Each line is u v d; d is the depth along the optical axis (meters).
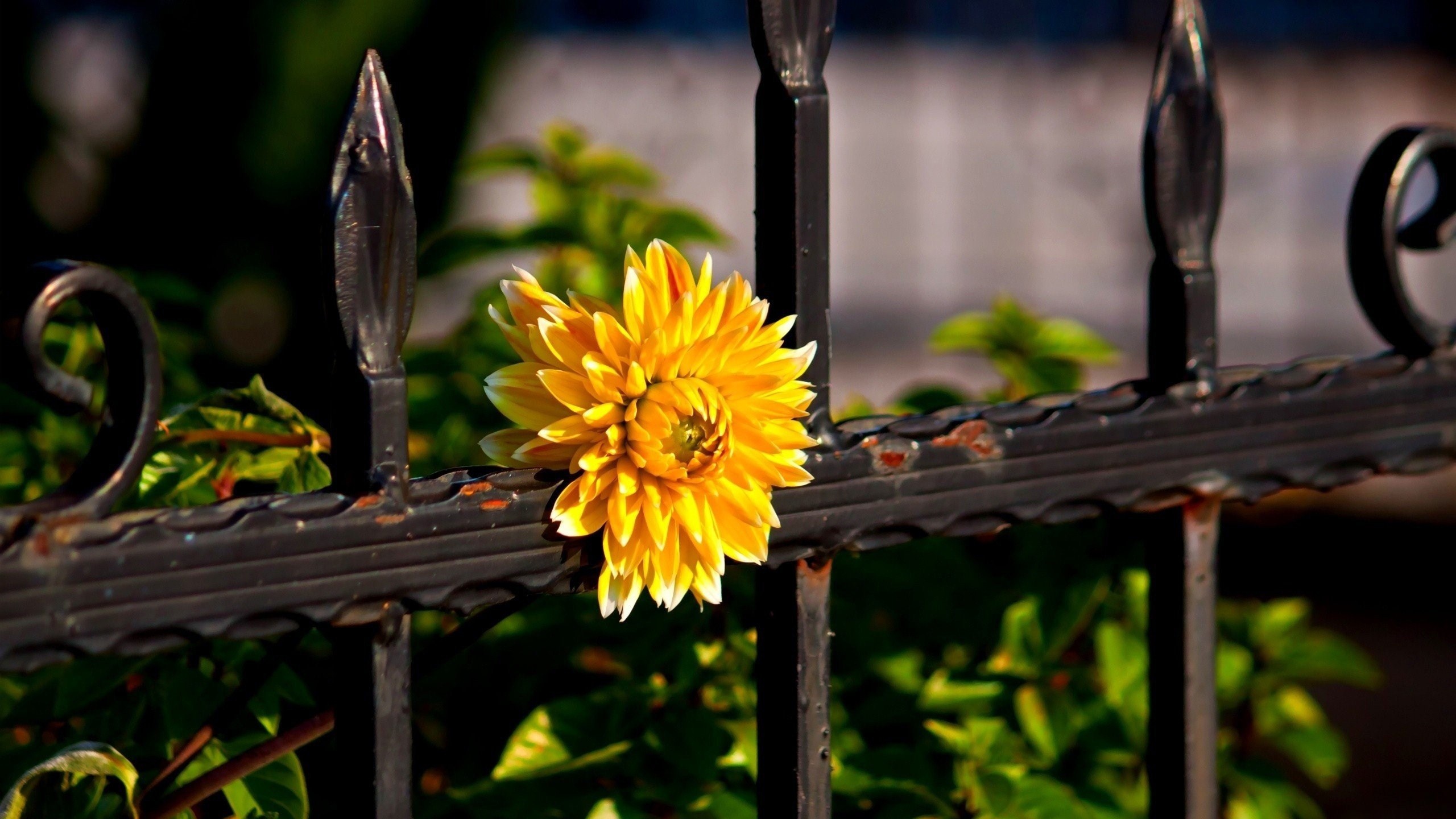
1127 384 1.63
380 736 1.51
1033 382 1.83
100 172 3.80
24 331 1.47
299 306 3.70
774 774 1.58
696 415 1.52
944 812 1.65
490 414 1.80
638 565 1.53
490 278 2.77
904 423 1.58
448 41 3.71
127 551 1.48
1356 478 1.68
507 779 1.63
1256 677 1.86
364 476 1.51
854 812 1.69
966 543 1.80
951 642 1.76
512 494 1.52
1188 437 1.63
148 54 3.75
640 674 1.69
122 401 1.49
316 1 3.60
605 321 1.52
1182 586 1.65
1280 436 1.65
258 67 3.62
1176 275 1.63
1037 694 1.73
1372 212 1.67
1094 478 1.61
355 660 1.52
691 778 1.65
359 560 1.50
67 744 1.61
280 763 1.60
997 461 1.59
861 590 1.76
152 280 1.80
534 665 1.72
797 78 1.57
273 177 3.66
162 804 1.55
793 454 1.54
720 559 1.53
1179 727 1.65
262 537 1.49
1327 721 3.58
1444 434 1.69
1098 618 1.79
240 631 1.49
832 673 1.72
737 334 1.53
